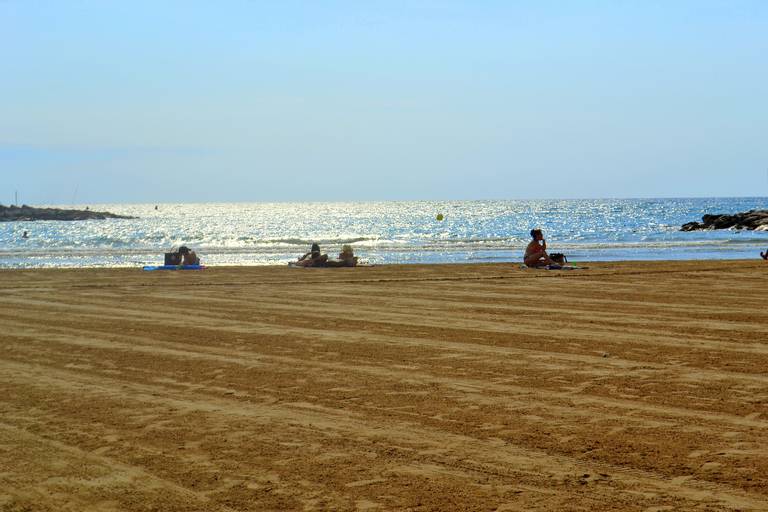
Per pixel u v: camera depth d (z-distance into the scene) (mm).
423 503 6609
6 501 6832
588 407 9633
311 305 20578
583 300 21047
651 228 115500
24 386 11219
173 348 14227
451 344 14242
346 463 7672
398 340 14750
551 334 15242
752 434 8438
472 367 12133
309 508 6547
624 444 8148
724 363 12273
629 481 7074
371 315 18391
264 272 33219
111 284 27484
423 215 197750
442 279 28219
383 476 7289
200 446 8289
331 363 12617
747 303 20094
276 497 6805
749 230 100875
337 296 22812
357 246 69125
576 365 12203
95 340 15219
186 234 111500
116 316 18781
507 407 9688
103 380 11578
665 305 19766
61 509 6641
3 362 13055
